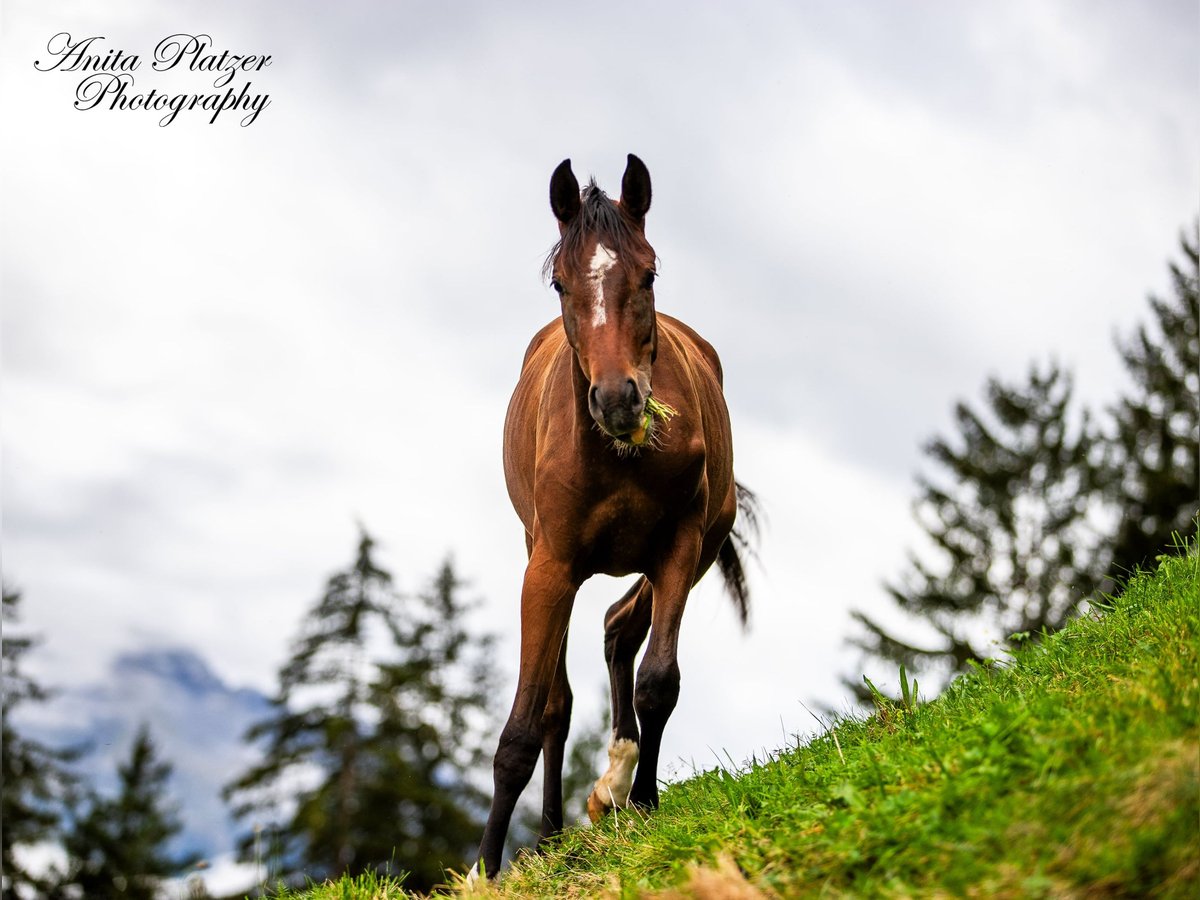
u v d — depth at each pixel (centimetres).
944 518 2784
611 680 739
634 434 567
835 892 379
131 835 3691
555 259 602
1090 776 368
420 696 3616
